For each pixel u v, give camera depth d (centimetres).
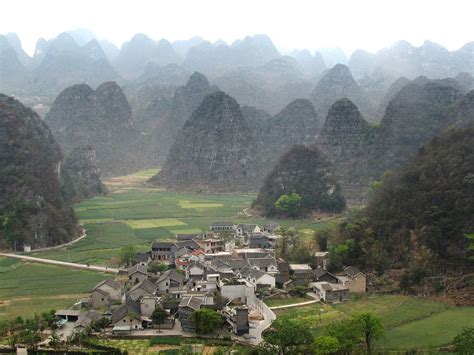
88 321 12344
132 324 12319
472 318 12825
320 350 10331
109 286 14288
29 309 13750
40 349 10900
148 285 14675
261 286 15525
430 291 14838
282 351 10788
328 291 14600
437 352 10781
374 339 11181
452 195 16500
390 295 15088
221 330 12188
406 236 16675
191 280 15562
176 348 11144
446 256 15475
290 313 13412
